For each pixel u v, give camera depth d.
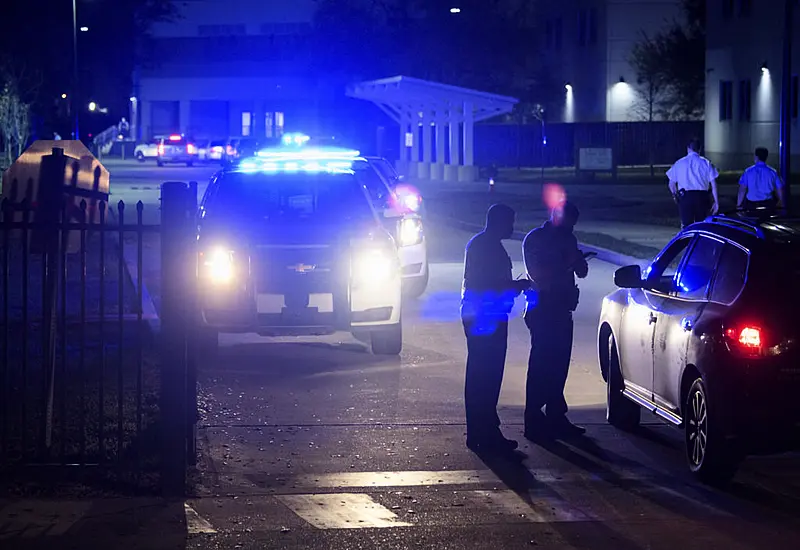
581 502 21.17
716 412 21.38
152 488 21.55
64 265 22.77
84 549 18.27
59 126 162.50
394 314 34.62
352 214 39.25
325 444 25.41
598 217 86.81
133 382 29.94
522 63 179.25
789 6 63.38
